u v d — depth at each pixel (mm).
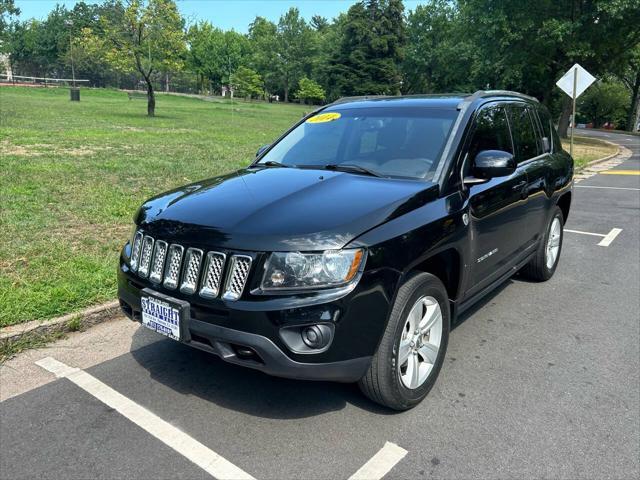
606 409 3342
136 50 28734
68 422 3094
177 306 2936
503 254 4402
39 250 5539
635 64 35719
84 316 4297
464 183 3688
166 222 3172
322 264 2742
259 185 3508
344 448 2902
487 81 39094
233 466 2748
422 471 2732
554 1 28250
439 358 3447
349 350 2811
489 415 3250
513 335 4453
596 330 4594
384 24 71312
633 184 14086
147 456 2812
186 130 21812
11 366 3719
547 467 2775
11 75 86750
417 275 3162
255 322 2721
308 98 87562
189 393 3424
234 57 97750
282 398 3385
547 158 5363
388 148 3932
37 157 11781
